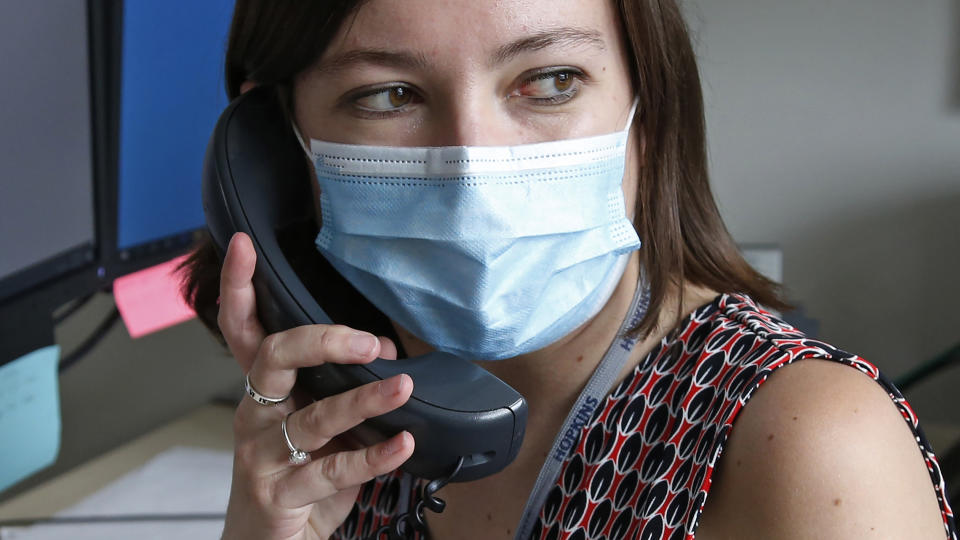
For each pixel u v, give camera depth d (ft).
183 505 4.43
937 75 7.51
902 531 2.18
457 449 2.41
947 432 5.66
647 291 2.83
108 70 4.11
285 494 2.58
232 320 2.71
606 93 2.56
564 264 2.60
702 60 6.53
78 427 5.10
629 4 2.57
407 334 3.02
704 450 2.43
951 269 7.87
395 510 3.12
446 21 2.31
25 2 3.52
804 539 2.19
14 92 3.58
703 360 2.60
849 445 2.21
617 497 2.64
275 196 2.91
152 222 4.67
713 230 3.05
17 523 4.32
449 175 2.47
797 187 7.91
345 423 2.44
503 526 2.91
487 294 2.54
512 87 2.45
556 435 2.86
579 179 2.55
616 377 2.77
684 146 2.96
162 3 4.32
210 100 4.87
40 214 3.91
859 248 7.97
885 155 7.75
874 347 8.14
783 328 2.62
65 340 5.01
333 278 3.02
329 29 2.40
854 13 7.49
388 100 2.49
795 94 7.72
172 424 5.49
